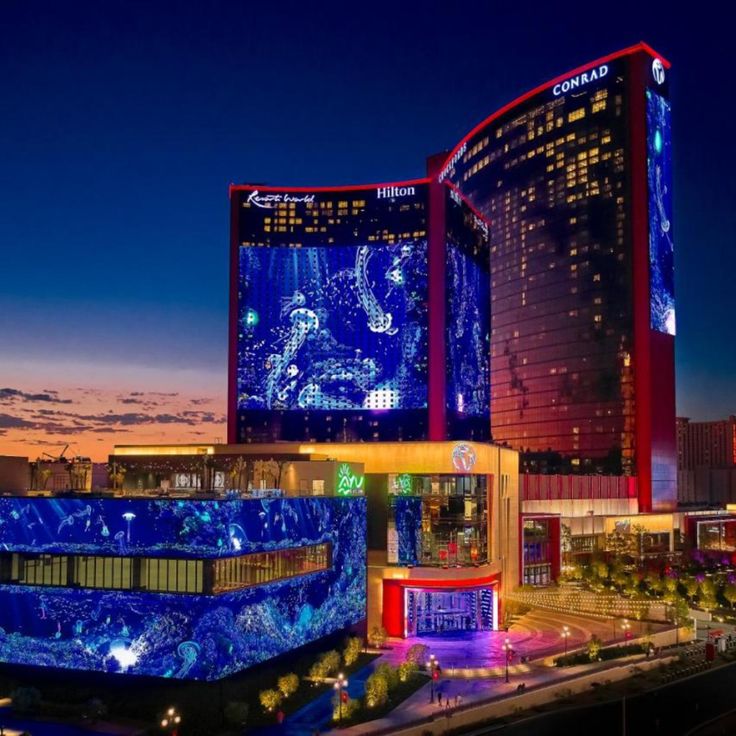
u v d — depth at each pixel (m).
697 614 139.12
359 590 116.06
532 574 158.75
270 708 82.88
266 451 134.62
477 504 128.75
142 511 88.50
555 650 111.62
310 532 103.25
